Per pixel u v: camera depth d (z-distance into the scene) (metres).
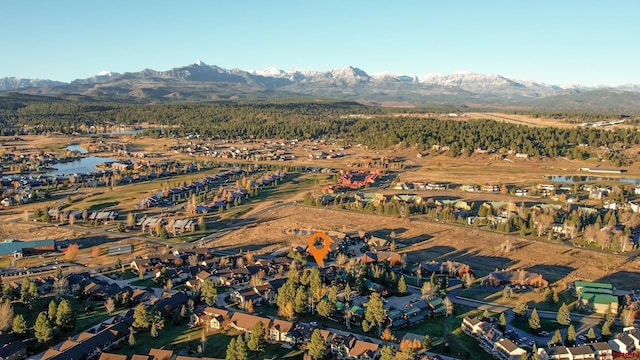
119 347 139.75
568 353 134.75
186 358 126.25
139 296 170.38
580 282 178.88
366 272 190.62
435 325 155.50
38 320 141.62
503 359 134.75
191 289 182.50
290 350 140.50
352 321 157.38
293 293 163.12
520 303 160.38
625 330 146.12
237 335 146.38
